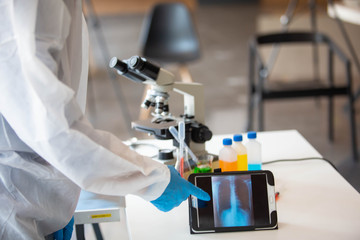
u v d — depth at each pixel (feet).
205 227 3.82
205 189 3.91
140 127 4.88
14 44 3.03
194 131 4.91
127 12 25.91
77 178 3.32
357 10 9.81
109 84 15.88
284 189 4.50
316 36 10.43
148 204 4.37
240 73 16.34
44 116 3.05
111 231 7.06
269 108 13.39
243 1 26.81
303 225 3.86
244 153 4.60
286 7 25.17
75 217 4.19
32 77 2.99
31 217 3.71
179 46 13.05
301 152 5.45
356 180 8.96
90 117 13.01
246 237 3.73
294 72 16.14
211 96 14.35
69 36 3.62
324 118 12.37
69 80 3.54
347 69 9.65
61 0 3.21
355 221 3.88
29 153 3.66
